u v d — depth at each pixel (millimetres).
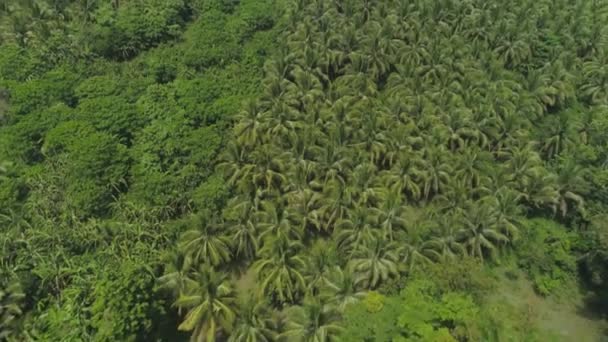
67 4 72250
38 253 41781
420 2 68375
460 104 55250
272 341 37250
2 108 57094
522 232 47469
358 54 60719
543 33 66250
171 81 63406
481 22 65875
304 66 59125
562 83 59188
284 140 51562
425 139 51312
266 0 75438
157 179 47844
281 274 40219
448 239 43250
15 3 71438
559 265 45781
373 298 37812
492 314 41688
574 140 53875
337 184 47156
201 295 37625
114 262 41281
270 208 44188
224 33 68500
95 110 54469
